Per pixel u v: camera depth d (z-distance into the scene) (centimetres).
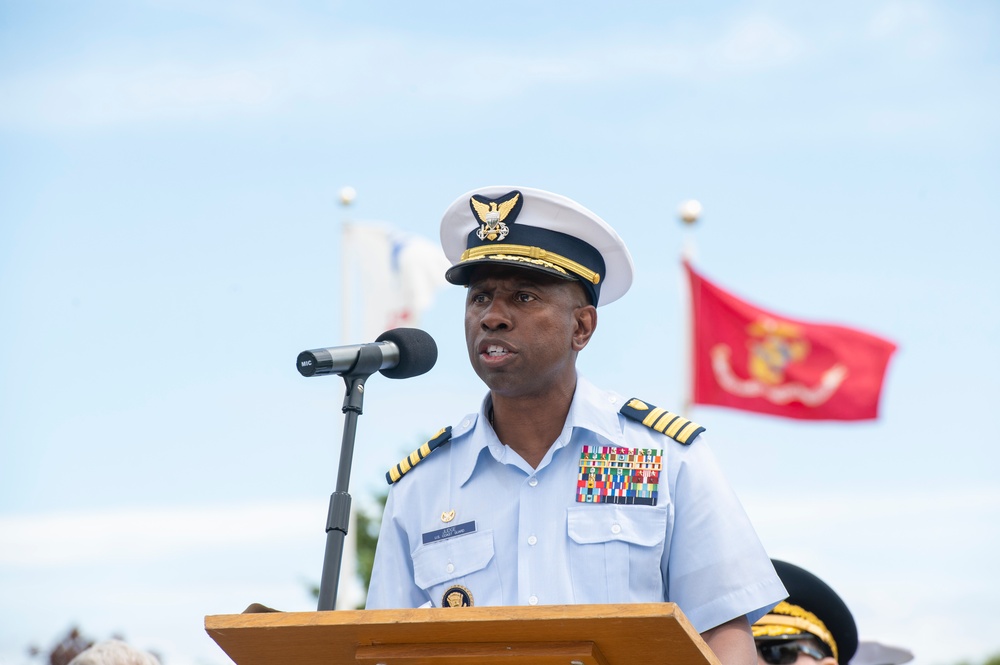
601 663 903
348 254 4438
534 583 1192
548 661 902
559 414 1255
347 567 3991
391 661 924
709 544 1183
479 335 1220
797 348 4331
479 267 1239
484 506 1250
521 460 1252
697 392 4344
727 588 1166
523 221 1241
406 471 1308
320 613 897
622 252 1270
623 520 1200
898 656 1686
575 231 1245
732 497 1212
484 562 1222
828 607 1448
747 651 1159
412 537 1278
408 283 4394
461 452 1290
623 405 1274
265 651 954
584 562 1190
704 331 4344
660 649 877
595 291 1265
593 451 1241
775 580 1173
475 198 1255
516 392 1224
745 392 4325
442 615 871
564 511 1220
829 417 4300
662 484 1210
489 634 888
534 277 1220
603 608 845
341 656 946
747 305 4356
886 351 4325
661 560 1201
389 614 882
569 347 1237
